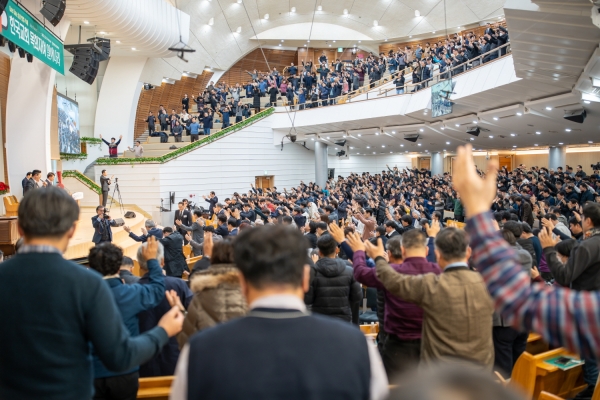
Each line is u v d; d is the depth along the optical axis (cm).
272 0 2789
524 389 326
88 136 2223
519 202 1112
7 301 171
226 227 888
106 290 183
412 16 2830
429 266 308
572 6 678
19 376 170
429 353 250
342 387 120
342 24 3128
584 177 1545
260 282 133
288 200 1702
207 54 2792
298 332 125
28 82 1224
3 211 1147
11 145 1217
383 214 1355
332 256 406
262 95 2553
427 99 1666
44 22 1099
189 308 255
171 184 2055
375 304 605
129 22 1616
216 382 118
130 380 256
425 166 3391
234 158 2306
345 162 3203
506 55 1239
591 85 1030
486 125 1808
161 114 2350
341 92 2256
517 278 112
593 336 101
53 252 181
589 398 341
